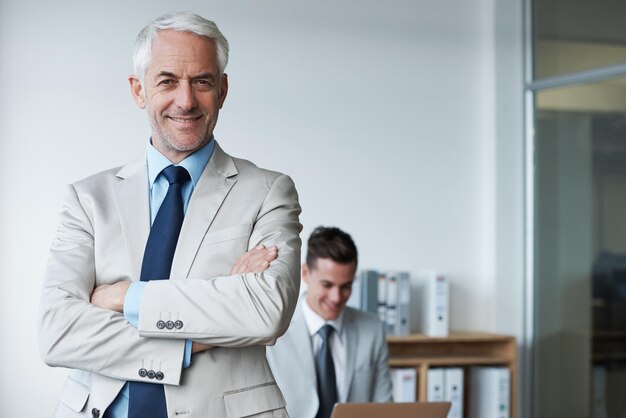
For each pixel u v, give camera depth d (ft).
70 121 18.94
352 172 21.13
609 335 21.25
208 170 7.37
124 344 6.78
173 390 6.79
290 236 7.40
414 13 21.85
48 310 6.94
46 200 18.78
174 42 7.00
